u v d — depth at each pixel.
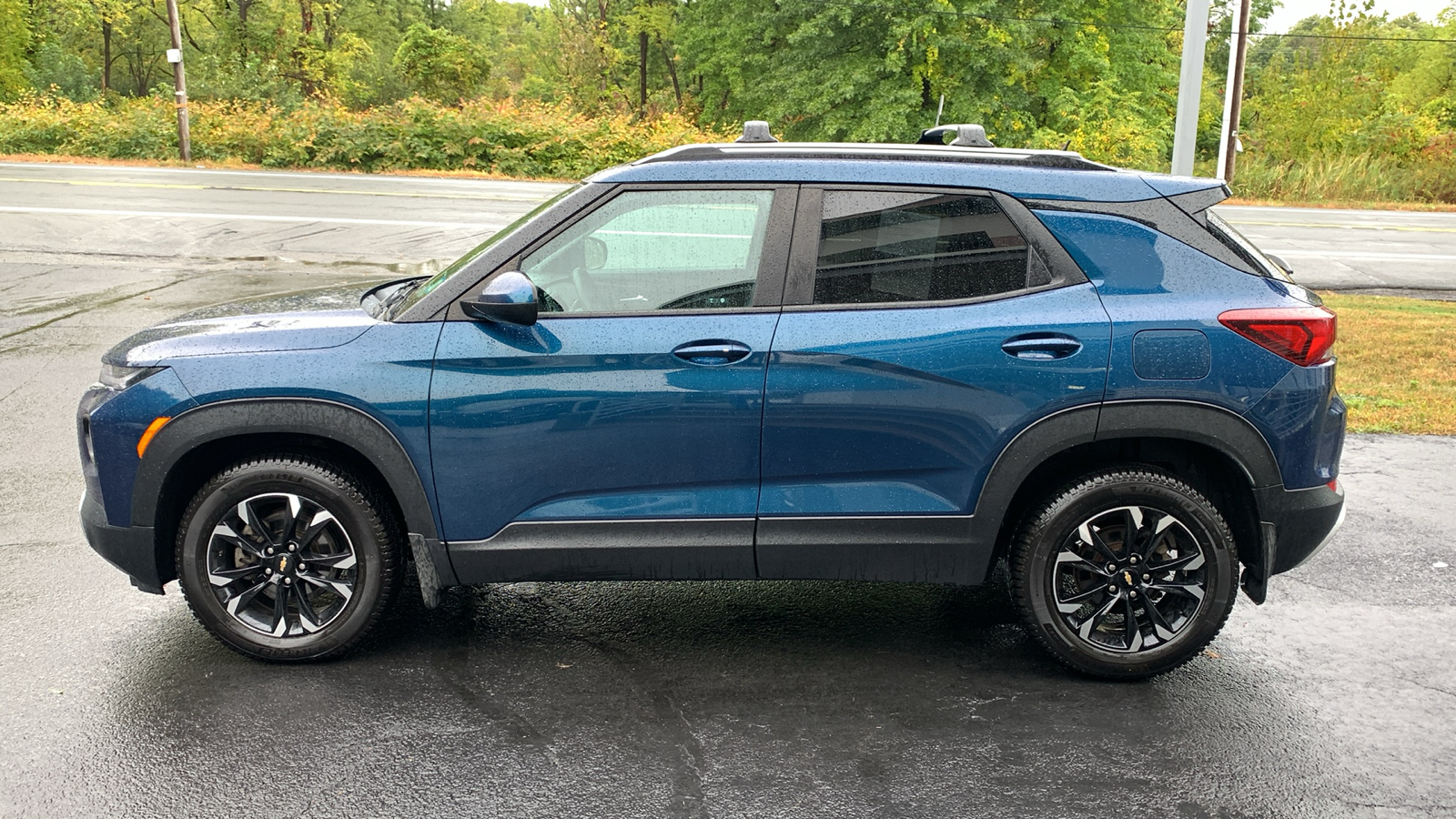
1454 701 3.47
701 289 3.41
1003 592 4.36
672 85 64.38
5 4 56.38
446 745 3.12
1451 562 4.70
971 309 3.37
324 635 3.57
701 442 3.39
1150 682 3.58
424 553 3.47
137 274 11.90
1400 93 48.34
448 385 3.37
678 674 3.61
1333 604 4.26
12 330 9.04
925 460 3.40
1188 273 3.38
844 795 2.89
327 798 2.84
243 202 18.58
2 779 2.90
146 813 2.77
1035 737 3.21
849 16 35.88
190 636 3.83
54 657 3.64
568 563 3.49
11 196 18.25
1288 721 3.33
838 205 3.42
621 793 2.89
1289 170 31.78
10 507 5.08
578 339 3.35
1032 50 39.09
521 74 89.62
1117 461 3.54
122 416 3.41
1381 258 16.83
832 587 4.41
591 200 3.45
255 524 3.49
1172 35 47.62
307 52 58.81
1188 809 2.84
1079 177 3.44
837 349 3.33
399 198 20.12
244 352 3.42
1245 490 3.46
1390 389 7.87
